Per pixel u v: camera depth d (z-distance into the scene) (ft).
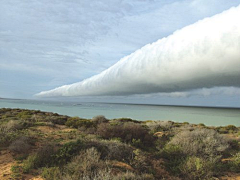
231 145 33.12
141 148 29.53
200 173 20.21
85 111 217.36
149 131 45.39
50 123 50.16
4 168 18.97
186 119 162.40
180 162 22.89
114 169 18.95
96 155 20.03
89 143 24.22
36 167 19.29
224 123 132.57
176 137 32.99
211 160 23.30
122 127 36.22
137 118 158.51
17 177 16.83
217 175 20.83
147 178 17.97
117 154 23.07
